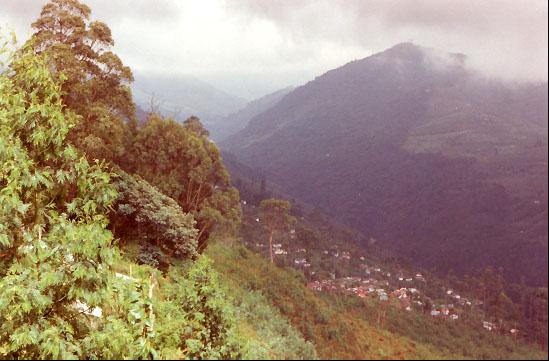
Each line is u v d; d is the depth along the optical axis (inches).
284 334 1673.2
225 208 1649.9
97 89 1126.4
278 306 2326.5
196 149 1504.7
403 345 3277.6
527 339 5472.4
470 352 4232.3
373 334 3171.8
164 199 1210.6
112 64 1186.6
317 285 4987.7
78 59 1109.7
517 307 6614.2
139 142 1421.0
